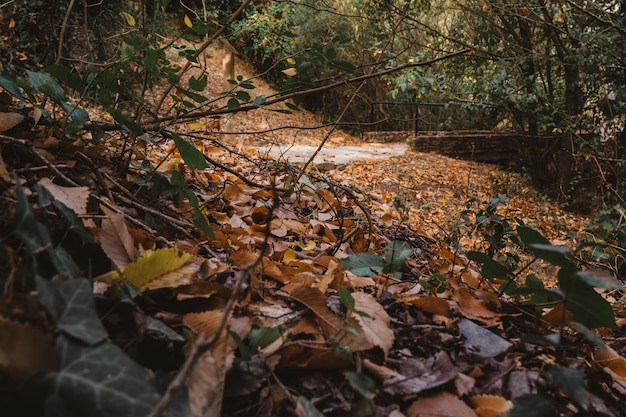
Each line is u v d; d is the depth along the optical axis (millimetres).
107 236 1466
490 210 2625
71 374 868
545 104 10938
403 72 8828
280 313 1461
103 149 2279
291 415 1154
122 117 1858
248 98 2307
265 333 1303
